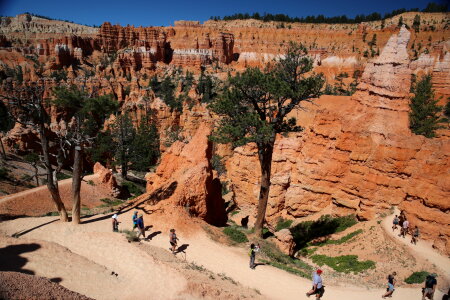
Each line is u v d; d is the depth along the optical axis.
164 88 147.88
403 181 33.03
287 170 42.94
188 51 196.38
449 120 76.25
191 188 32.28
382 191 33.97
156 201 32.38
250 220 43.94
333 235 34.78
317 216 38.56
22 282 14.67
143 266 21.72
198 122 105.50
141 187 69.69
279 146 44.34
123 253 23.39
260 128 28.94
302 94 29.78
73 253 22.72
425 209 28.75
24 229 27.66
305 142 42.38
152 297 19.03
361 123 37.19
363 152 35.69
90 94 33.59
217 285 20.91
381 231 31.34
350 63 168.12
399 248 28.34
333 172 37.88
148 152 84.12
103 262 22.69
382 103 37.47
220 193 37.69
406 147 33.03
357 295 23.44
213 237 29.20
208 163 36.38
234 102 32.19
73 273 19.98
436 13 178.75
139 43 191.62
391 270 26.48
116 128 76.25
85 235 26.14
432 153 30.75
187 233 28.53
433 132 60.50
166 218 29.55
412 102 70.44
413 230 29.27
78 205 28.86
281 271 25.84
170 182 34.44
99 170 57.81
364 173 35.38
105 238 25.58
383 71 37.97
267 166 32.28
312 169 39.53
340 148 37.56
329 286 24.80
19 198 40.84
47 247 22.41
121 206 35.97
